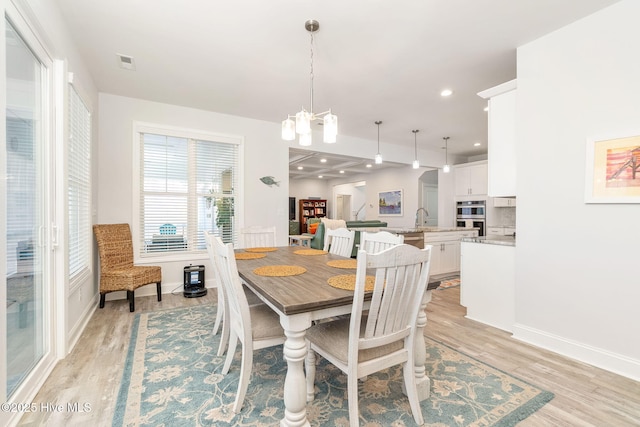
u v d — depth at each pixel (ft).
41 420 4.92
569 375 6.44
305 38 7.89
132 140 12.08
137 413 5.10
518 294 8.45
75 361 6.85
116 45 8.27
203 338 8.20
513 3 6.55
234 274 5.18
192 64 9.33
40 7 5.70
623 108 6.48
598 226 6.89
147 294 12.44
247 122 14.57
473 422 4.93
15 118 5.31
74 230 8.42
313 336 5.34
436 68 9.53
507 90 8.83
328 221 18.34
